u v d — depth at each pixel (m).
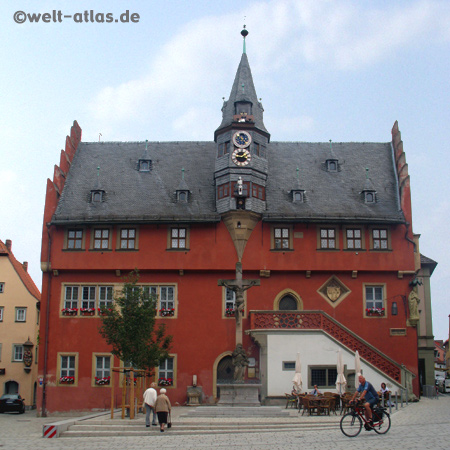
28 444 19.58
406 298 36.34
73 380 35.22
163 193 38.62
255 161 37.47
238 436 20.50
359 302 36.28
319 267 36.28
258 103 40.06
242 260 36.16
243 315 35.59
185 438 20.38
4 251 52.12
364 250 36.56
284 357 32.34
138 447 18.19
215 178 37.97
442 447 15.70
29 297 51.38
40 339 35.81
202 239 36.47
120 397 34.84
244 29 42.47
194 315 35.91
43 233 36.69
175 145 42.66
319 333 32.62
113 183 39.38
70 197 38.12
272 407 25.77
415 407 29.20
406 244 36.81
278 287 36.34
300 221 36.31
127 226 36.78
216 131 38.59
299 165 40.91
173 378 35.09
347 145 42.72
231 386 26.89
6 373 49.84
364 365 31.77
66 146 40.22
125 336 28.52
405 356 35.66
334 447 16.39
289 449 16.56
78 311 36.09
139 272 36.47
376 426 19.36
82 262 36.31
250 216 36.34
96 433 22.19
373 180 39.84
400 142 40.19
